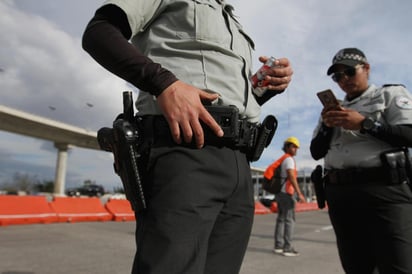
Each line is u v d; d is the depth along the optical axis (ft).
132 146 3.53
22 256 14.01
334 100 6.77
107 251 15.90
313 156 8.21
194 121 3.39
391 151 6.48
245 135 4.01
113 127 3.64
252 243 20.51
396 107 6.82
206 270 3.92
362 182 6.65
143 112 3.95
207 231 3.59
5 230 21.57
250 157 4.32
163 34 4.16
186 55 4.03
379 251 6.43
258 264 14.33
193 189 3.51
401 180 6.25
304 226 33.17
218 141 3.72
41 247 16.22
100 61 3.46
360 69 7.41
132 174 3.51
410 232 6.20
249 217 4.22
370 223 6.57
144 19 4.02
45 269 12.09
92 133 114.52
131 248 16.93
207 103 3.79
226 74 4.12
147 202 3.63
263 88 5.01
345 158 6.97
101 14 3.59
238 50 4.50
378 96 7.16
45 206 27.94
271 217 45.73
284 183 17.20
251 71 5.05
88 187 128.16
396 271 6.14
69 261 13.50
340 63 7.43
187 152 3.60
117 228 25.46
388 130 6.33
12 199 25.71
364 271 7.09
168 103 3.35
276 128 4.43
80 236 20.44
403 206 6.28
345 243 7.15
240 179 3.95
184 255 3.32
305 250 18.40
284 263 14.69
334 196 7.22
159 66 3.42
